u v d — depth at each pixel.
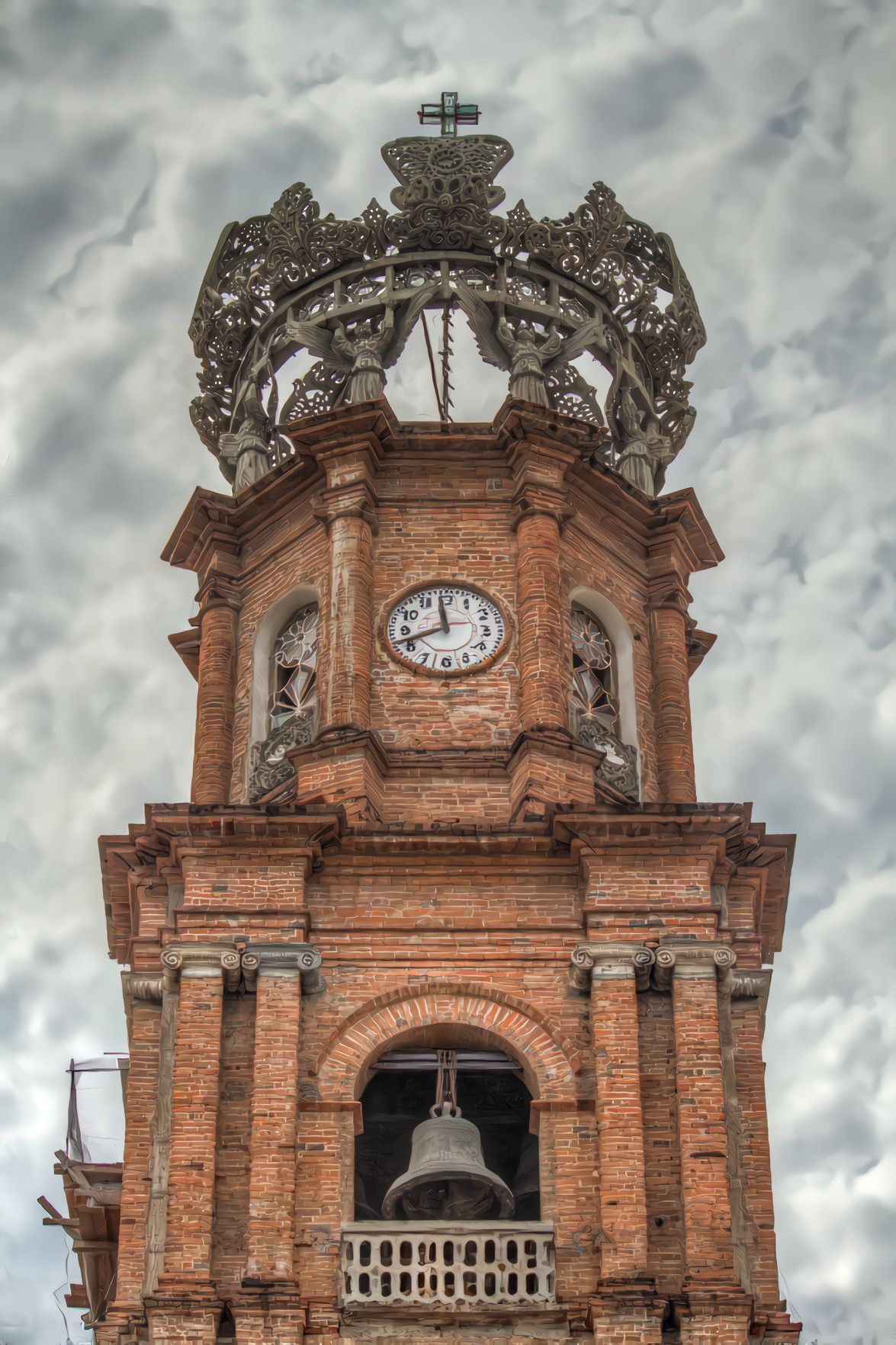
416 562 36.47
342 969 32.09
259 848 32.69
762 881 33.50
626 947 31.89
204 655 37.25
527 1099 33.59
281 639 37.22
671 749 36.50
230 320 41.38
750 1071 31.83
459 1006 31.94
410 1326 29.34
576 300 40.94
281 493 37.84
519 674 35.34
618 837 32.66
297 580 37.06
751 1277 30.00
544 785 33.78
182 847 32.72
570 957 32.06
